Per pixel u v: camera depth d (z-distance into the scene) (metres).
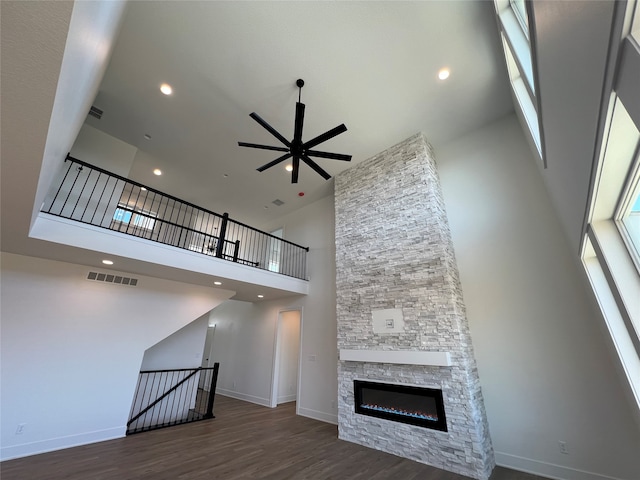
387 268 4.47
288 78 3.79
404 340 3.95
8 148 1.46
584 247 2.20
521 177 4.05
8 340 3.48
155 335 4.68
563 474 2.97
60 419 3.65
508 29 2.64
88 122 4.64
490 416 3.52
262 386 6.55
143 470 3.04
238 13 3.06
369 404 4.12
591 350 3.10
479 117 4.40
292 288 5.98
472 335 3.89
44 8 0.81
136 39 3.33
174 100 4.19
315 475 3.02
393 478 2.99
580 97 1.26
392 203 4.75
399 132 4.72
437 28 3.18
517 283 3.73
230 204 7.41
